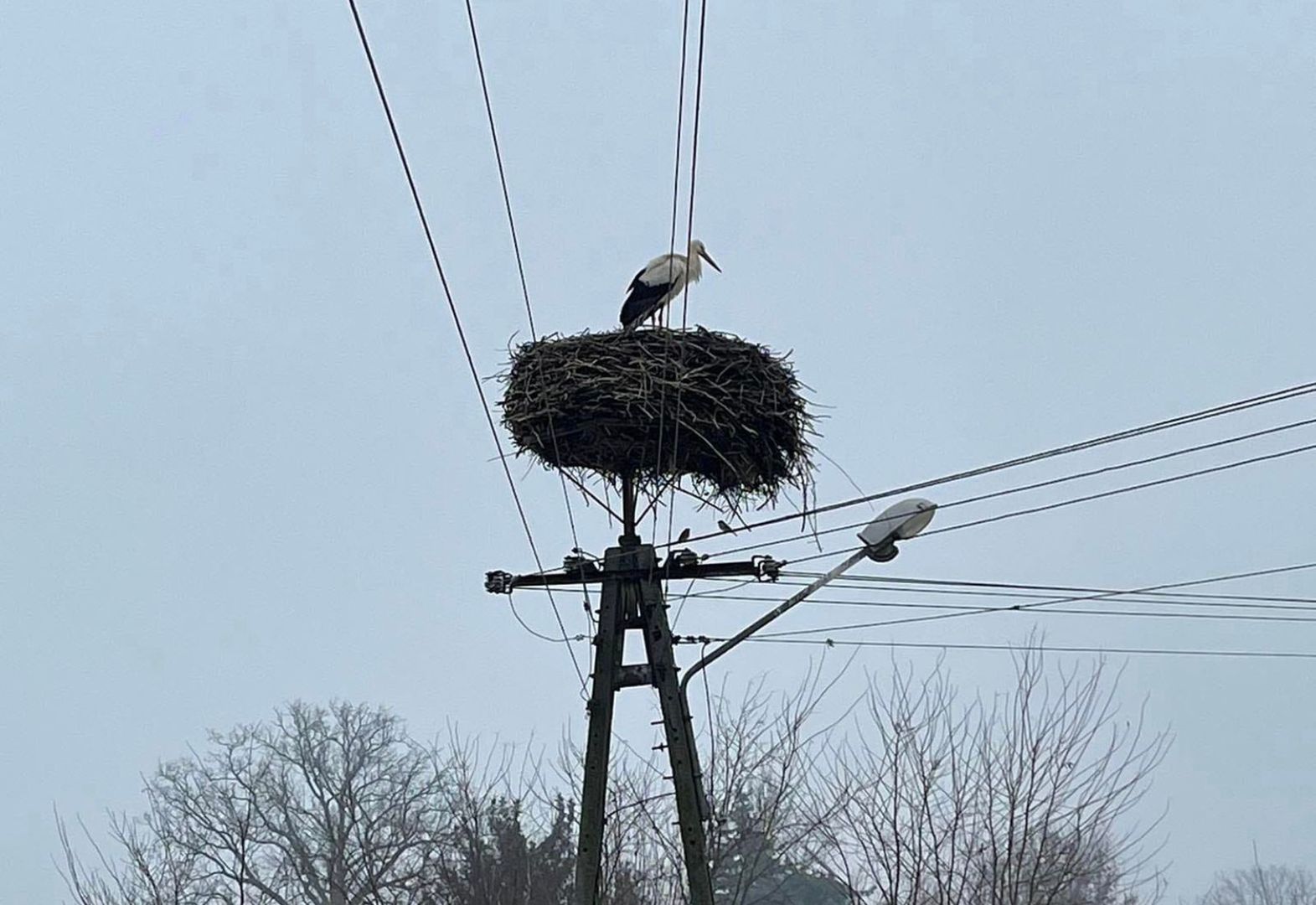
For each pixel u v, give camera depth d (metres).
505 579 11.27
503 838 16.61
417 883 21.55
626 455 11.23
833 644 13.53
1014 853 14.55
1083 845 15.03
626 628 11.03
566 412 10.88
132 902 17.48
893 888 13.82
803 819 15.13
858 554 11.16
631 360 10.93
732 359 11.12
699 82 6.91
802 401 11.68
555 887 16.02
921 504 11.14
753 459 11.27
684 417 10.77
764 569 11.00
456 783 22.92
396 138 7.04
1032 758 14.30
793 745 15.70
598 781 10.59
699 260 12.42
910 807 14.27
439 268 8.73
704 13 6.43
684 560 11.05
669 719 10.67
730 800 15.55
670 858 15.77
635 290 12.18
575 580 11.20
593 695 10.80
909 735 14.62
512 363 11.38
